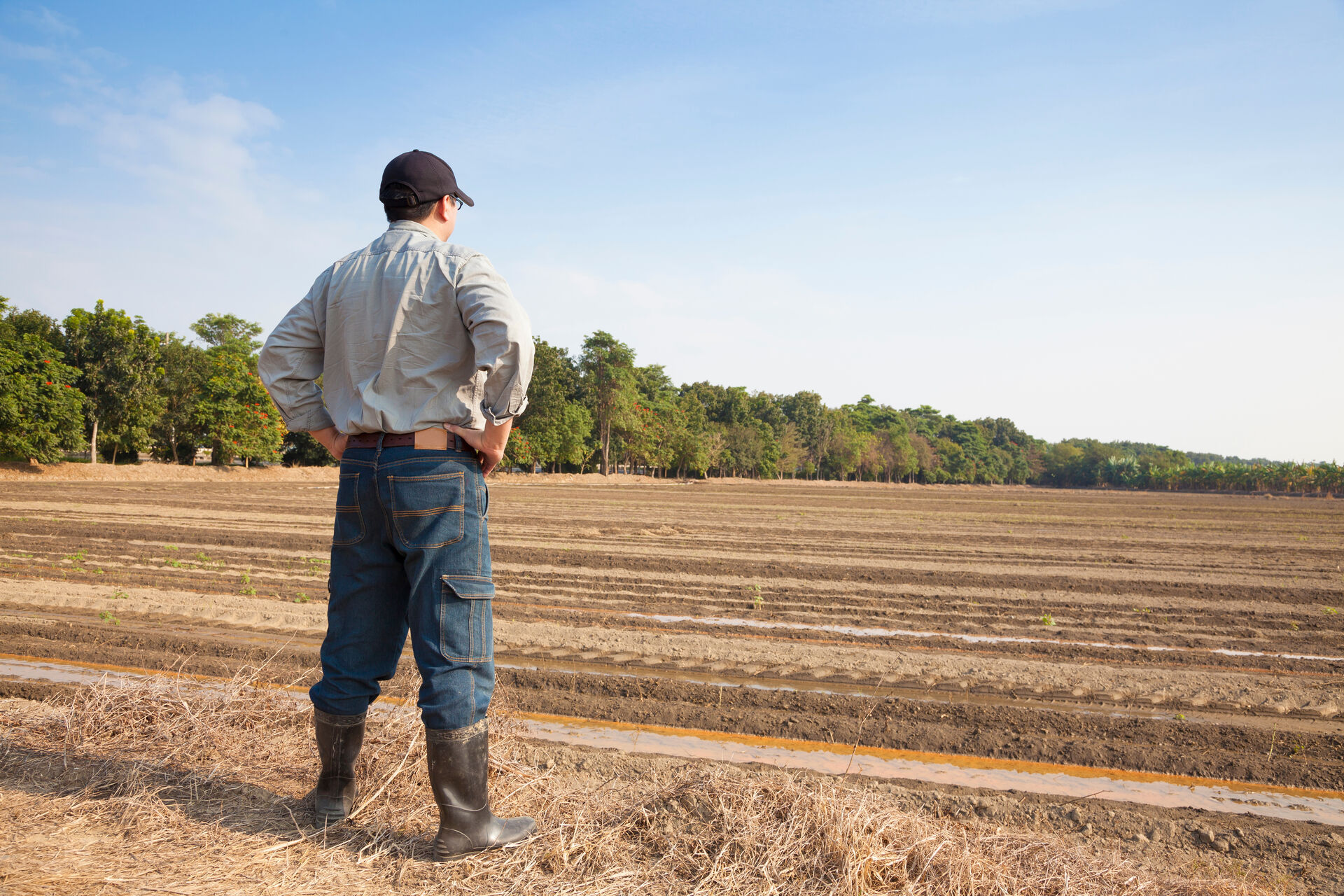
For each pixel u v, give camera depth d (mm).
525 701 5035
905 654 6703
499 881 2053
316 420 2365
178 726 2943
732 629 7648
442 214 2387
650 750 4258
